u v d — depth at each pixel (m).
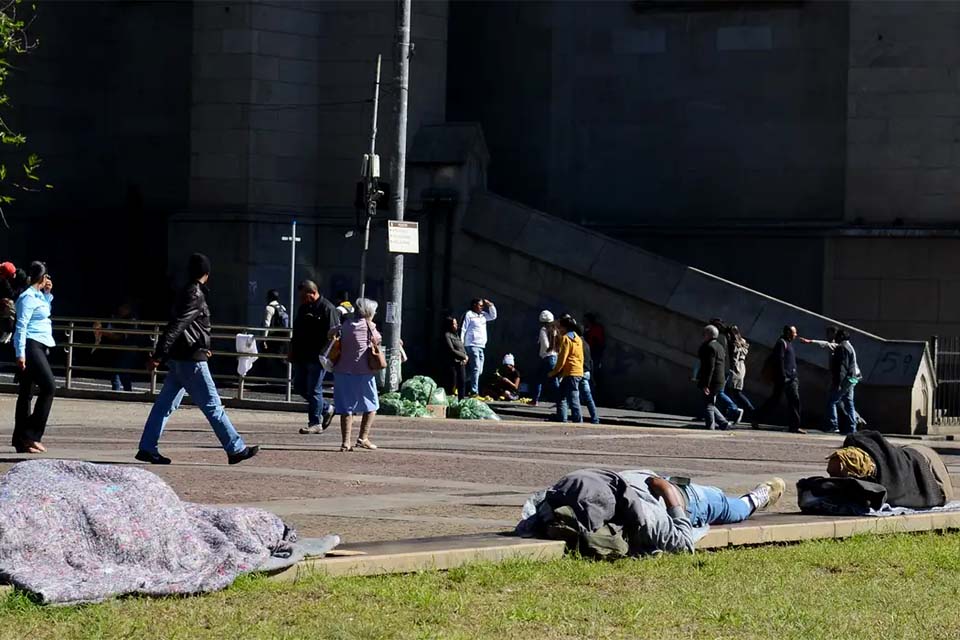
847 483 15.74
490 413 33.69
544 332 38.25
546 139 47.75
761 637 9.88
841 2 45.56
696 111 46.88
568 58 47.62
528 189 47.97
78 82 50.47
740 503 14.70
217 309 42.94
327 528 14.09
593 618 10.27
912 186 43.12
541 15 47.84
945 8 42.75
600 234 41.69
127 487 10.84
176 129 49.97
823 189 45.72
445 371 39.72
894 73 43.16
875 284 43.50
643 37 47.22
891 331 43.31
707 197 46.75
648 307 40.53
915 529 15.49
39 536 10.25
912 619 10.66
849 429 36.28
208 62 43.41
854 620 10.49
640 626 10.09
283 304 43.25
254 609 9.98
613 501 12.90
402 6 34.88
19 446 21.05
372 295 43.31
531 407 38.16
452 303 43.00
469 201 43.00
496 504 16.33
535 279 41.97
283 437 25.80
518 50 48.06
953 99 42.78
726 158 46.62
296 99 43.75
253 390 40.16
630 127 47.38
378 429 28.81
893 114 43.25
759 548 13.87
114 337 38.19
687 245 46.50
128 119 50.53
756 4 46.25
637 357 40.72
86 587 9.88
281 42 43.50
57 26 49.91
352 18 43.88
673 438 29.84
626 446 26.84
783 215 46.09
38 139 49.69
